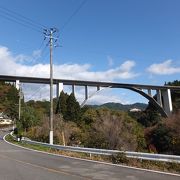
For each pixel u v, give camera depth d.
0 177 11.27
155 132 49.41
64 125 45.09
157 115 82.88
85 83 85.88
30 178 10.98
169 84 112.81
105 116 44.97
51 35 32.72
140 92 94.19
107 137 39.00
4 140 45.97
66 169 13.38
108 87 89.00
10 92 117.12
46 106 104.56
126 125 47.25
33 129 48.75
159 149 47.91
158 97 96.62
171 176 11.27
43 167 14.15
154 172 12.33
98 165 14.80
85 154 20.88
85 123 61.38
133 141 42.19
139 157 15.44
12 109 101.75
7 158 18.80
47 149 26.66
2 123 107.94
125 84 90.88
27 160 17.47
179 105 96.38
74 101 78.56
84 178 10.90
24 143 35.97
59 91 82.31
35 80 81.50
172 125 46.75
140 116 86.44
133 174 11.80
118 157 16.09
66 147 23.98
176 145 44.12
